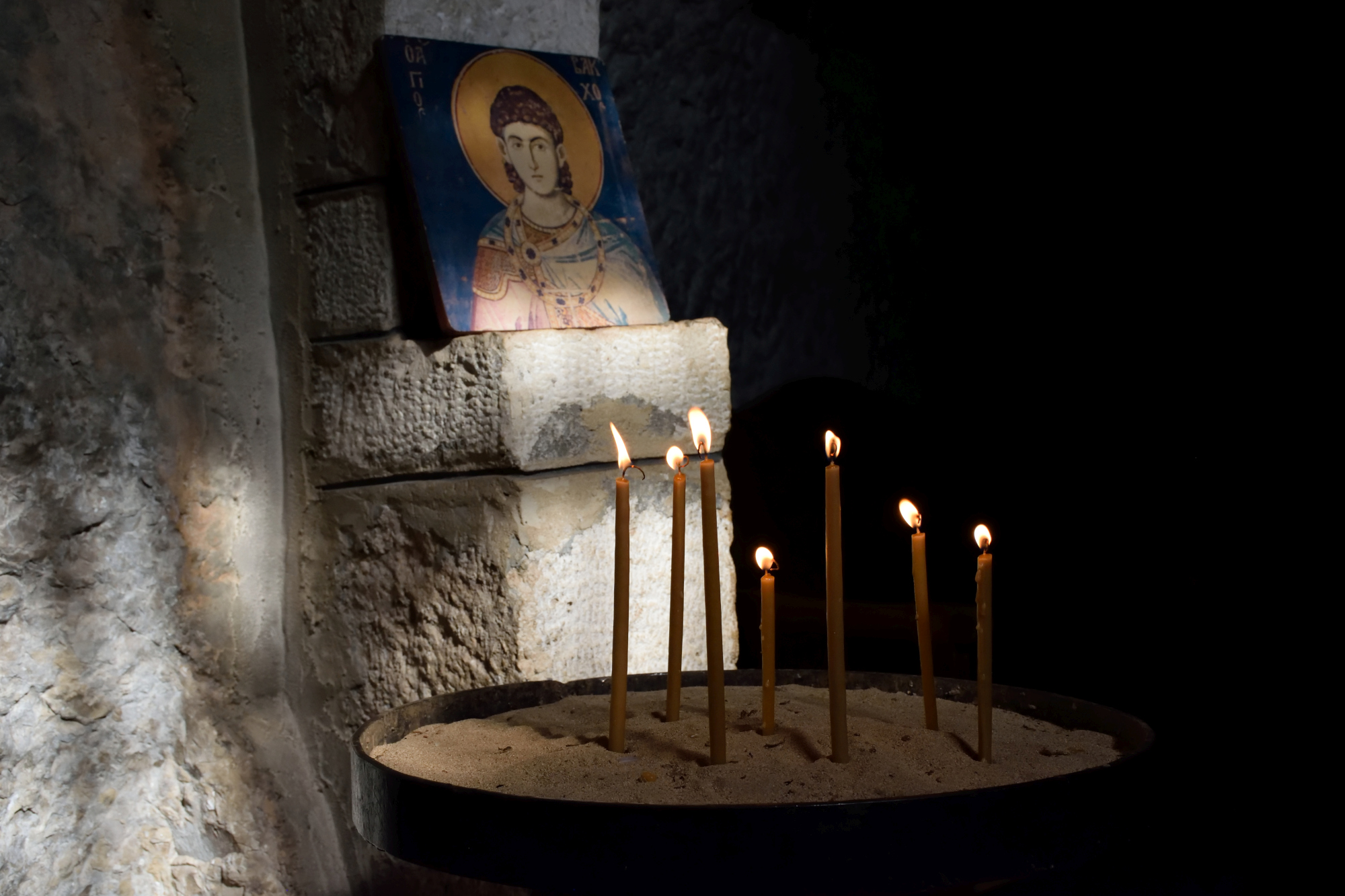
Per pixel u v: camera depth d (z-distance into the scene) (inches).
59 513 52.9
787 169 116.9
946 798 25.7
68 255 53.4
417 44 55.2
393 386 55.5
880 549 104.3
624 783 29.6
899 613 89.9
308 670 59.9
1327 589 102.6
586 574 53.8
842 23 114.7
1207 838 84.3
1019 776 29.8
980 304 121.0
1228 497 109.2
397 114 53.6
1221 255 111.1
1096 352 117.1
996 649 103.3
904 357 122.6
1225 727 94.7
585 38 63.3
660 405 56.7
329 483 58.9
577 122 60.4
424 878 57.4
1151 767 29.4
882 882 25.4
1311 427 107.2
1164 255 114.0
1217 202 111.0
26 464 51.8
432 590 54.7
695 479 58.0
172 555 56.8
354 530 57.9
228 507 58.7
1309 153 106.3
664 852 25.5
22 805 51.9
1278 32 105.3
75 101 54.0
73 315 53.4
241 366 59.2
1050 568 108.6
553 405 52.3
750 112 114.6
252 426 59.6
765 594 34.8
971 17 113.3
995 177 119.2
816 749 32.2
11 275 51.4
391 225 55.8
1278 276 108.7
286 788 59.0
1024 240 119.2
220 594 58.5
